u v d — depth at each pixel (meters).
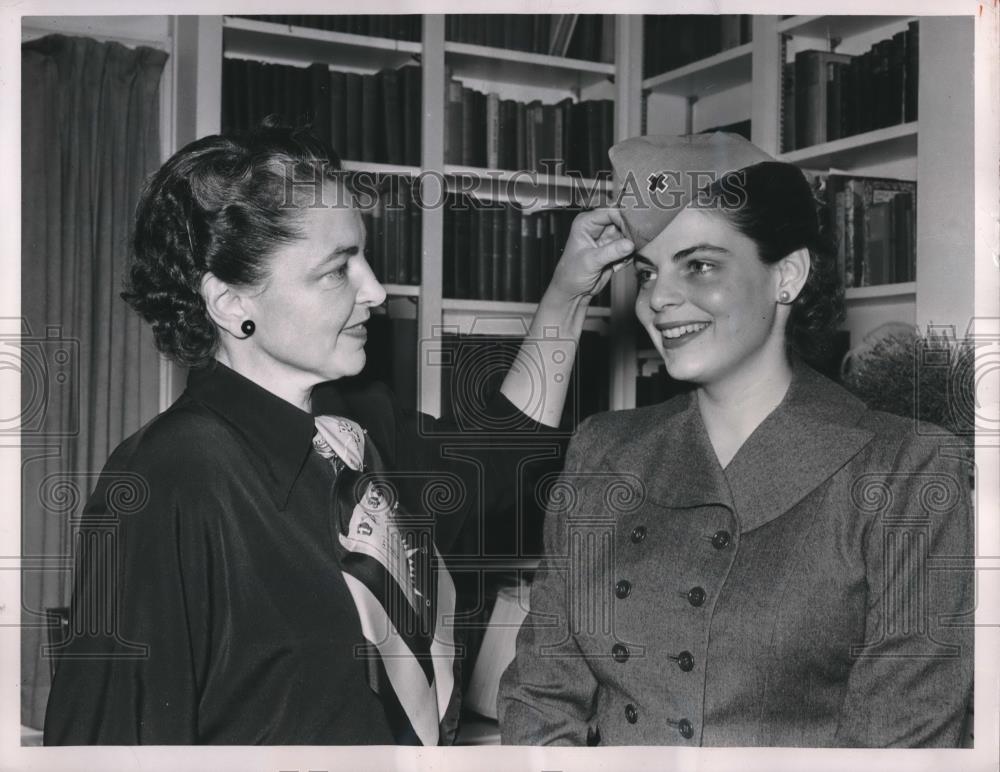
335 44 2.04
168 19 1.96
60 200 1.83
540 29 2.21
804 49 2.03
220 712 1.28
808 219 1.21
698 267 1.21
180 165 1.30
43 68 1.86
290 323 1.31
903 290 1.71
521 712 1.28
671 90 2.27
